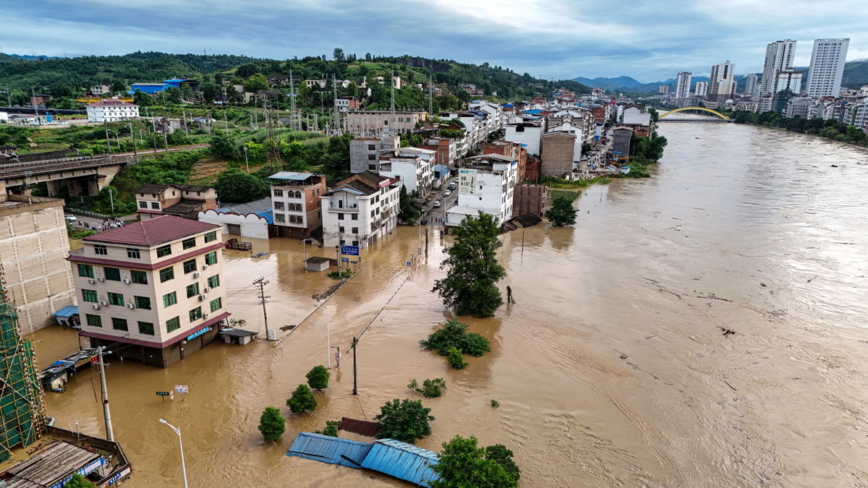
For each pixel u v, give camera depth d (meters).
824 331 57.84
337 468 35.84
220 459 37.28
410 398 45.25
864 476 36.72
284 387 46.91
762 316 61.69
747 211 111.50
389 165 117.38
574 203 122.19
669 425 42.28
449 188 133.38
